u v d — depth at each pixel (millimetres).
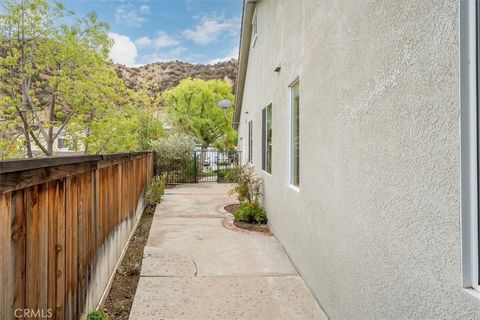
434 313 1651
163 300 3412
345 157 2760
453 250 1532
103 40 13008
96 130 13508
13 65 11422
